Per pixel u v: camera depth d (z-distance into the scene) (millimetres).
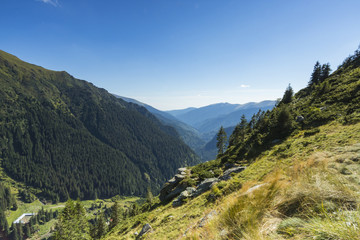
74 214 38781
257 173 14133
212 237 3117
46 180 187125
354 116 19234
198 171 30094
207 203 12734
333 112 24422
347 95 26766
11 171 186875
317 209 2338
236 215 2895
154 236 11734
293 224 2264
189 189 21734
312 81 59031
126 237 17016
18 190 165875
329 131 18859
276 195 2957
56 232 34062
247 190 3508
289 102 52000
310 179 2926
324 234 1800
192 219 11391
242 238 2518
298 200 2650
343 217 1904
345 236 1638
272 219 2621
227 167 26922
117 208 47469
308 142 17312
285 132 26656
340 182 2623
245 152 28547
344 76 38938
